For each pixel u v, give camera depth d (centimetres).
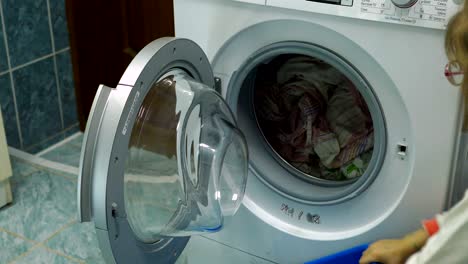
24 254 178
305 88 147
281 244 142
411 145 121
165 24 221
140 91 104
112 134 100
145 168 115
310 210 138
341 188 138
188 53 118
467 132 117
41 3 216
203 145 126
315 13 119
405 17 111
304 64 144
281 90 149
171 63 115
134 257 115
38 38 220
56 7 222
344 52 122
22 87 220
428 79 114
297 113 149
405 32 113
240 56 133
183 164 120
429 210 123
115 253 109
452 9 107
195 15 132
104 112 101
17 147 226
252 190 143
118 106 100
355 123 145
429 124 117
